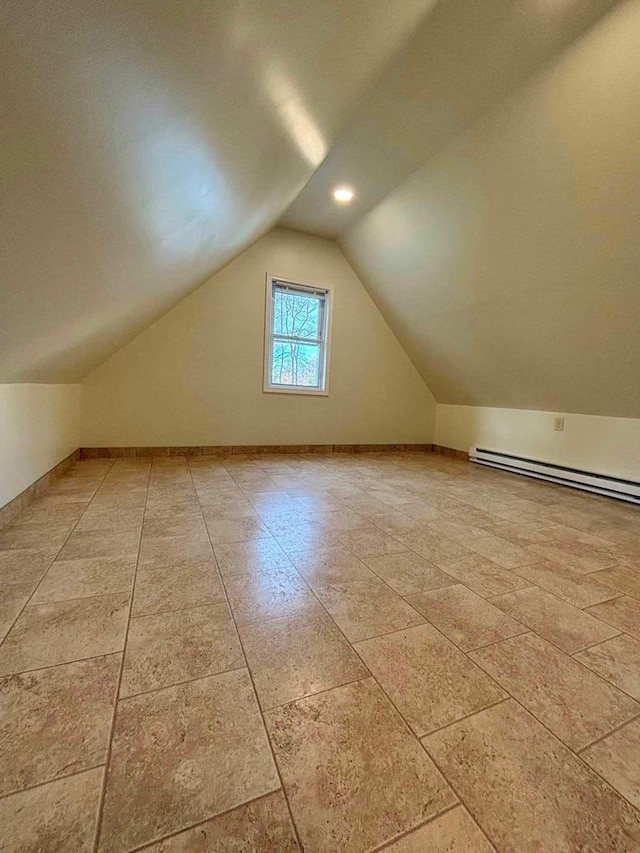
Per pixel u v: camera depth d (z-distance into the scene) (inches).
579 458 134.0
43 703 33.8
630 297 91.1
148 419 145.9
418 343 176.6
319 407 176.9
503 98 78.5
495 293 120.9
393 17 49.9
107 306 75.3
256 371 161.6
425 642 45.1
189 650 41.7
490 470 158.2
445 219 115.1
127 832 24.3
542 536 83.2
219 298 151.9
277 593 54.5
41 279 44.4
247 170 64.7
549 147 80.0
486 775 29.2
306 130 67.2
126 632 44.2
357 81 62.7
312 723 33.1
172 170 45.6
